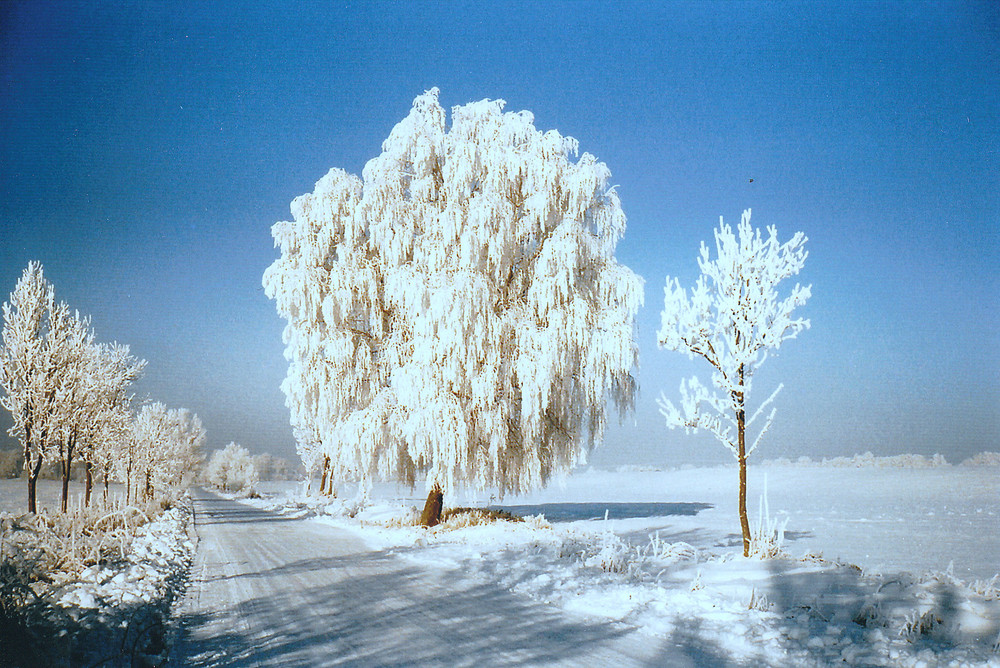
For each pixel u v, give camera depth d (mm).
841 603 7645
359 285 21797
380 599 9062
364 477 21922
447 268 21109
